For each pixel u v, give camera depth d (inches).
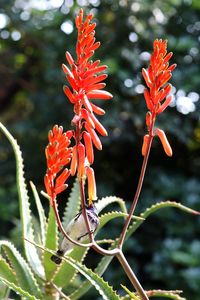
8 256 76.6
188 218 244.4
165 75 65.3
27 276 76.5
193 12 272.5
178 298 78.2
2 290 77.1
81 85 62.3
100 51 255.8
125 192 272.8
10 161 284.2
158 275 227.9
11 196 261.7
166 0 261.1
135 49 257.9
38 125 270.1
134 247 240.7
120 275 235.0
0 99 321.7
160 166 275.4
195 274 216.7
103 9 263.3
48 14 289.7
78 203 88.5
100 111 65.5
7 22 297.4
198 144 279.9
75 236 68.4
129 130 262.7
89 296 219.3
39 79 295.1
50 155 61.9
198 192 247.6
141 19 258.1
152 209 81.2
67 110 264.1
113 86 255.3
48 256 79.5
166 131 262.1
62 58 267.1
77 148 62.5
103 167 273.9
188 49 264.4
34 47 305.4
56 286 81.4
